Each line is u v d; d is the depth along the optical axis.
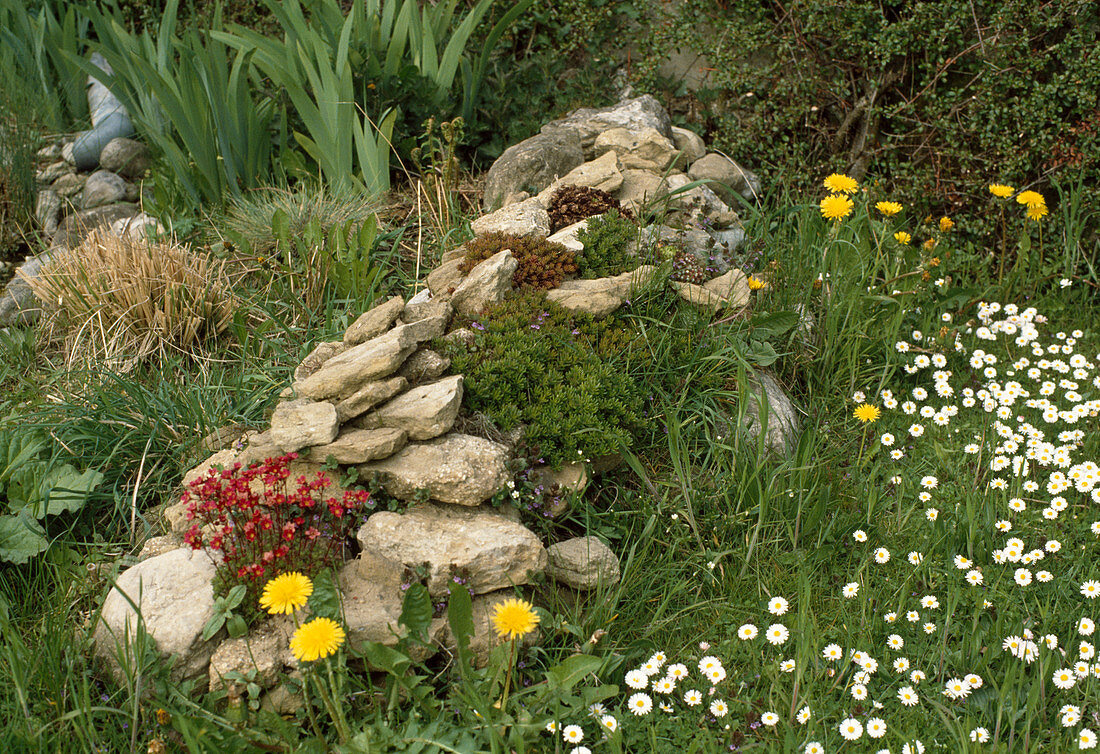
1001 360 4.32
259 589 2.51
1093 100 4.86
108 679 2.47
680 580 3.00
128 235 4.11
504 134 5.35
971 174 5.24
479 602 2.60
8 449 3.17
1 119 5.13
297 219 4.40
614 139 4.95
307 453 2.81
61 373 3.66
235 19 6.05
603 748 2.43
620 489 3.23
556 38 5.85
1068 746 2.38
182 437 3.31
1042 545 3.15
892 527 3.24
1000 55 5.04
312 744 2.21
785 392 3.94
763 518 3.14
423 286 4.04
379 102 4.93
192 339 3.92
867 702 2.54
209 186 4.89
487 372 3.12
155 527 3.04
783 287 4.14
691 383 3.67
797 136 5.57
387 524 2.65
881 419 3.87
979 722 2.48
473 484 2.72
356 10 5.02
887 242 4.56
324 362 3.27
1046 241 5.16
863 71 5.41
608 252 3.89
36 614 2.78
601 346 3.49
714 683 2.54
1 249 4.81
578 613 2.74
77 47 5.94
